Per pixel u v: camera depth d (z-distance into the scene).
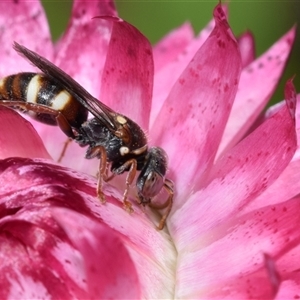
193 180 0.07
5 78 0.07
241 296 0.06
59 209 0.06
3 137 0.07
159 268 0.07
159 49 0.08
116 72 0.07
